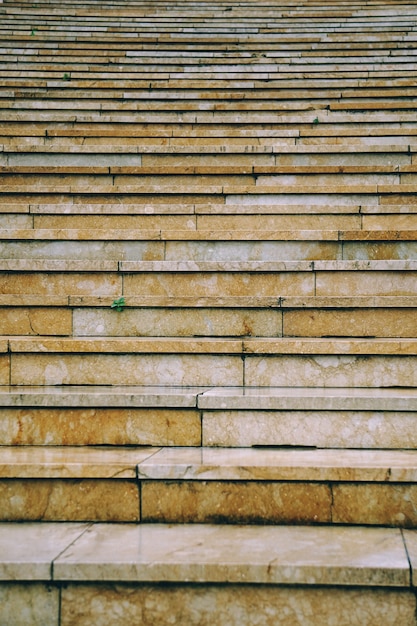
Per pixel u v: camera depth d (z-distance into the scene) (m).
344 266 4.57
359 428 3.13
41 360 3.79
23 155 6.78
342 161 6.78
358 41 10.57
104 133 7.40
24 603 2.29
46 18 11.38
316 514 2.68
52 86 8.87
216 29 11.29
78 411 3.26
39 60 9.90
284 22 11.53
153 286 4.64
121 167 6.39
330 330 4.18
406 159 6.73
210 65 9.87
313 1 12.26
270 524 2.69
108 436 3.24
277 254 5.05
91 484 2.76
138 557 2.31
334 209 5.54
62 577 2.27
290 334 4.21
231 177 6.41
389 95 8.56
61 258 5.13
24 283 4.66
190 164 6.84
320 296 4.43
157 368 3.76
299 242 5.04
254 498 2.71
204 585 2.28
